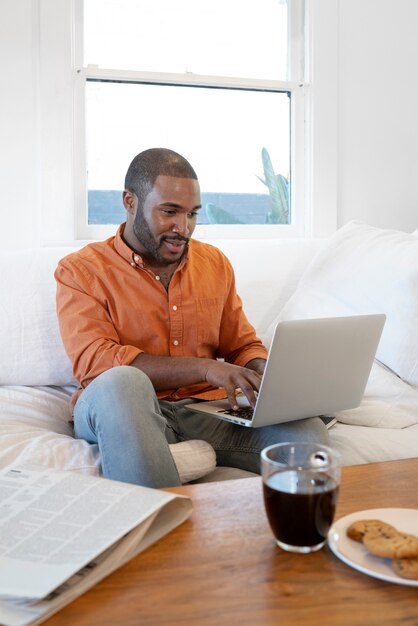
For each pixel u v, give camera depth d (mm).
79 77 2463
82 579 804
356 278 2104
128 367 1525
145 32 2562
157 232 1873
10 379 1934
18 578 780
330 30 2684
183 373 1721
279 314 2215
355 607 759
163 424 1495
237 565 847
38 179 2389
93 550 826
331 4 2674
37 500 960
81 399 1569
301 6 2723
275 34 2717
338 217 2775
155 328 1892
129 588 800
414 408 1912
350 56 2729
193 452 1591
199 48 2635
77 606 765
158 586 803
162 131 2627
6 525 897
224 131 2703
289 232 2764
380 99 2781
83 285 1862
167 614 749
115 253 1923
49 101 2373
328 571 832
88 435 1595
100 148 2555
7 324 1945
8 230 2371
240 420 1562
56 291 1941
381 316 1648
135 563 855
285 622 732
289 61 2740
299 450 909
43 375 1946
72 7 2408
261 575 825
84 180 2508
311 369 1543
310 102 2709
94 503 942
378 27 2750
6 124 2338
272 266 2307
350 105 2746
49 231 2404
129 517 897
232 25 2662
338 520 941
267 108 2740
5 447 1539
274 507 859
